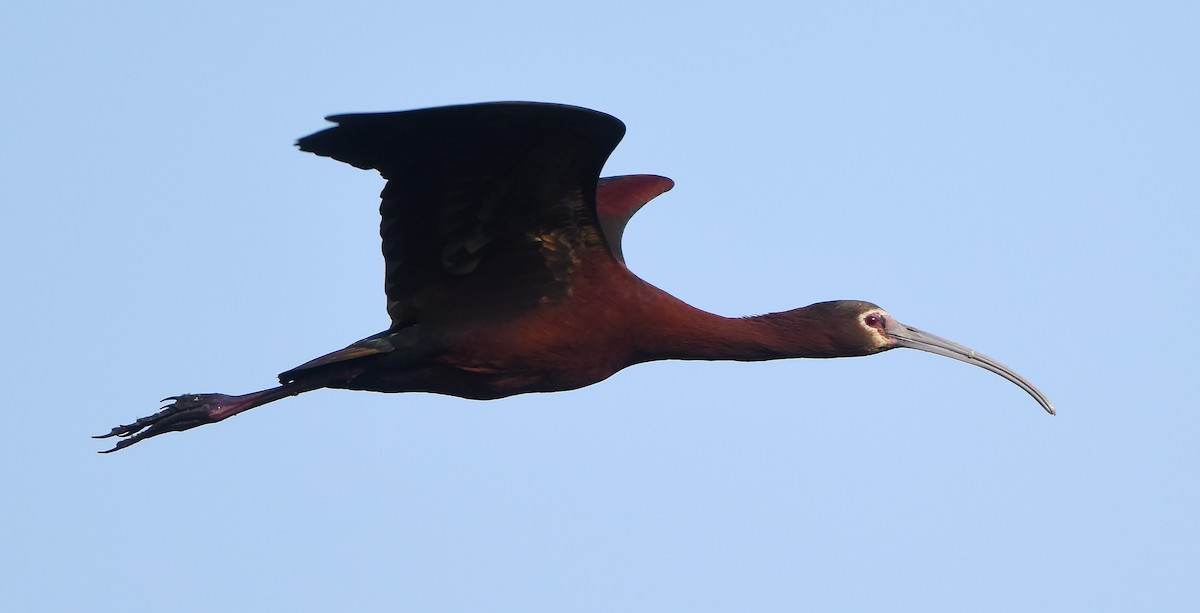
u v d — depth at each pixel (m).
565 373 15.22
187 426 15.37
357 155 13.30
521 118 13.05
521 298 14.91
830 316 16.23
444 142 13.37
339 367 15.05
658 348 15.58
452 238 14.45
